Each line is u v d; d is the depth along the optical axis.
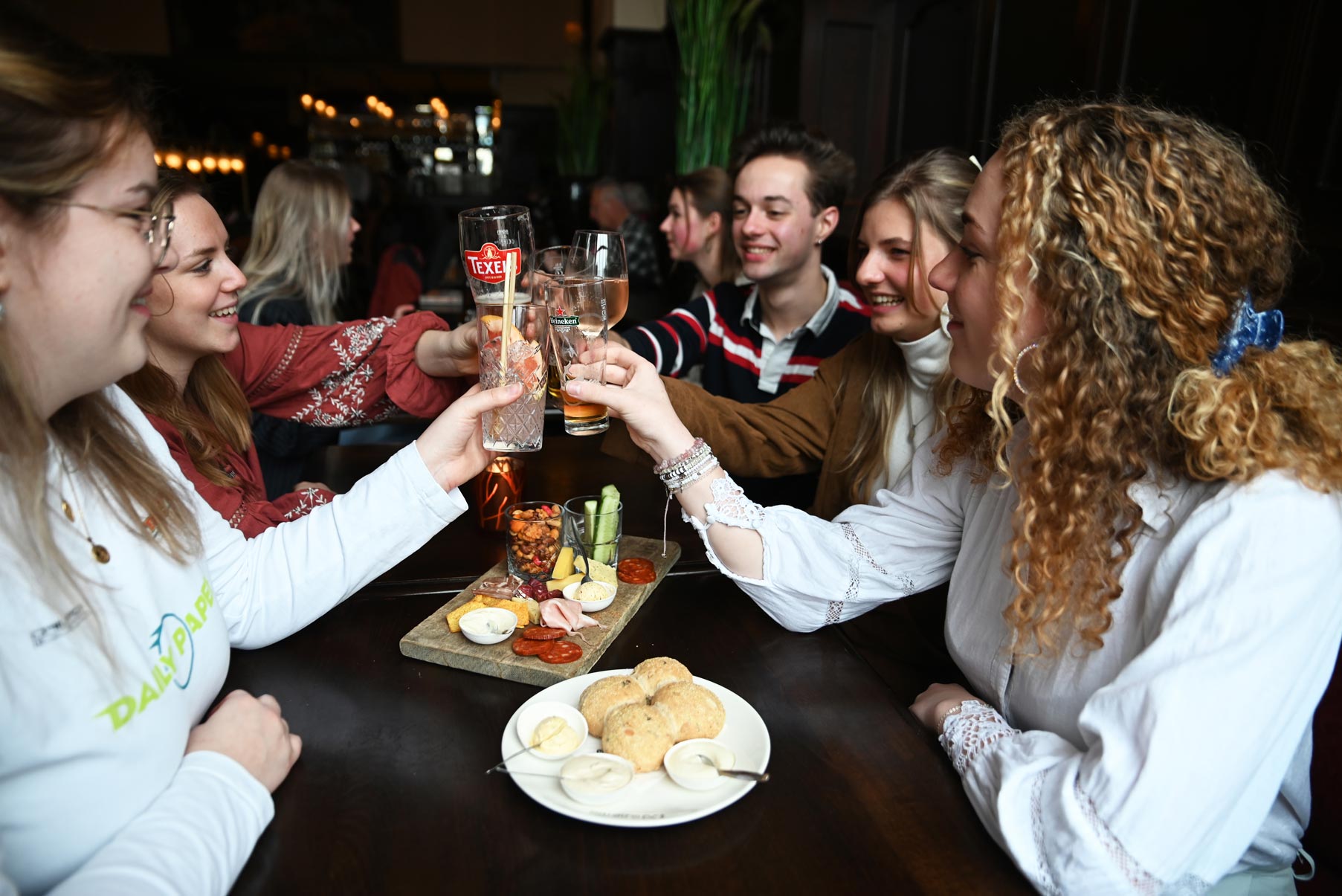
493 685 1.07
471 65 11.46
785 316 2.19
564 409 1.25
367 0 11.20
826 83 3.20
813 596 1.20
